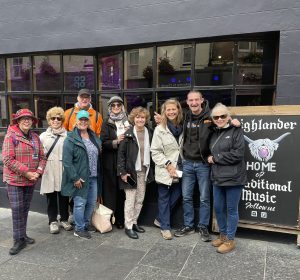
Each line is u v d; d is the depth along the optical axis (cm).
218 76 465
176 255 383
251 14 420
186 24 453
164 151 425
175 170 420
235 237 429
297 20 402
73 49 529
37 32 543
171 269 352
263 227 407
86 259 377
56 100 576
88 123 430
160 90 495
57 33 530
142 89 510
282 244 409
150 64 500
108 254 389
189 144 416
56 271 352
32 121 405
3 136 610
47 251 399
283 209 400
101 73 552
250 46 452
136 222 454
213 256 379
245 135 411
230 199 379
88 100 473
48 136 452
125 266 360
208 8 440
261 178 407
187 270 350
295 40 405
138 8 477
